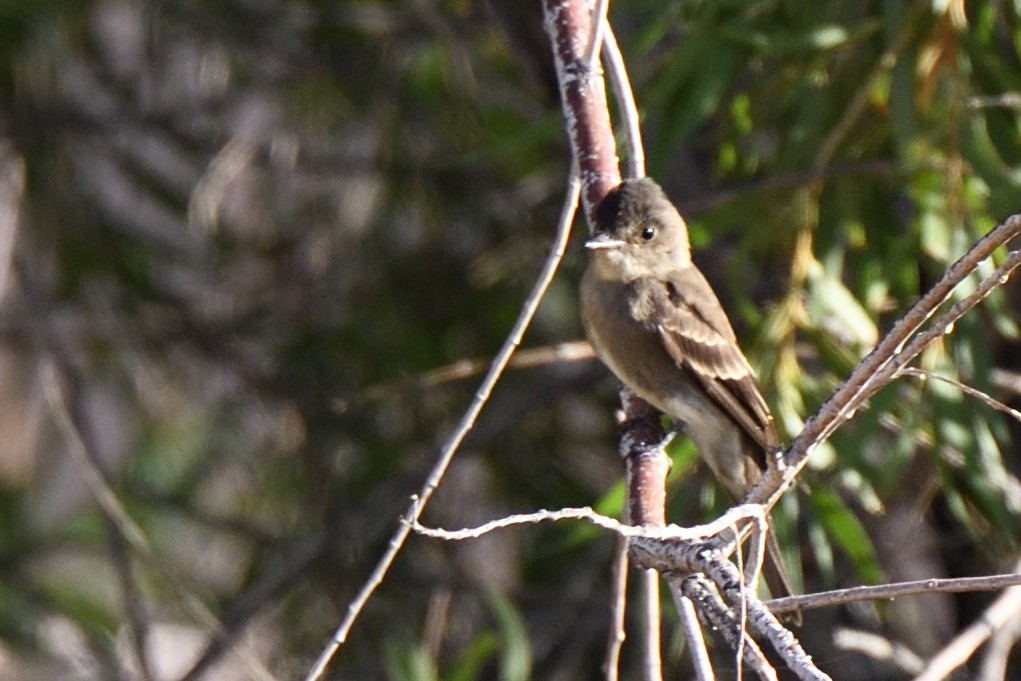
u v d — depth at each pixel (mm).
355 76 13484
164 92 13641
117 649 12602
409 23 13367
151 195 13328
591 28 7469
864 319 9141
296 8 13492
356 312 13219
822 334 9250
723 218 9555
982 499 8758
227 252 13484
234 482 13844
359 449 13227
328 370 13227
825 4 9359
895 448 9227
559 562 12664
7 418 14852
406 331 13102
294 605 12805
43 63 13000
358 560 12680
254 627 13844
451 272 13281
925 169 8906
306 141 13672
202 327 13242
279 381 13227
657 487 7078
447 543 12914
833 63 9484
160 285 13422
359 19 13422
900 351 5551
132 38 14586
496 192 13422
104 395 14484
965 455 8742
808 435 5500
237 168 13164
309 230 13633
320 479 13102
